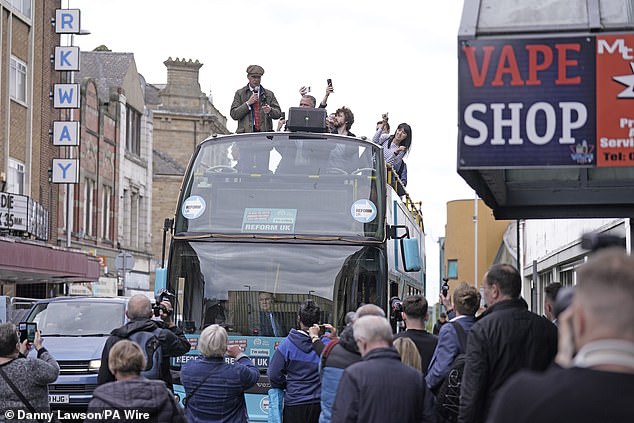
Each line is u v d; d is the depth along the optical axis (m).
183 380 10.25
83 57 58.22
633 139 7.42
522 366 7.85
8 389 9.40
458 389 9.09
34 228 37.06
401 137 21.91
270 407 11.20
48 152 43.41
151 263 63.16
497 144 7.55
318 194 15.21
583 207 10.68
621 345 3.49
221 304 14.84
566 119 7.50
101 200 52.56
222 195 15.28
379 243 14.91
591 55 7.48
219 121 79.69
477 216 63.44
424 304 10.12
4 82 39.31
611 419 3.42
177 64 76.88
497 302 8.08
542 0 7.80
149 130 62.28
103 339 19.23
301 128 15.88
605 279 3.51
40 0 42.44
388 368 7.39
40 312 20.30
